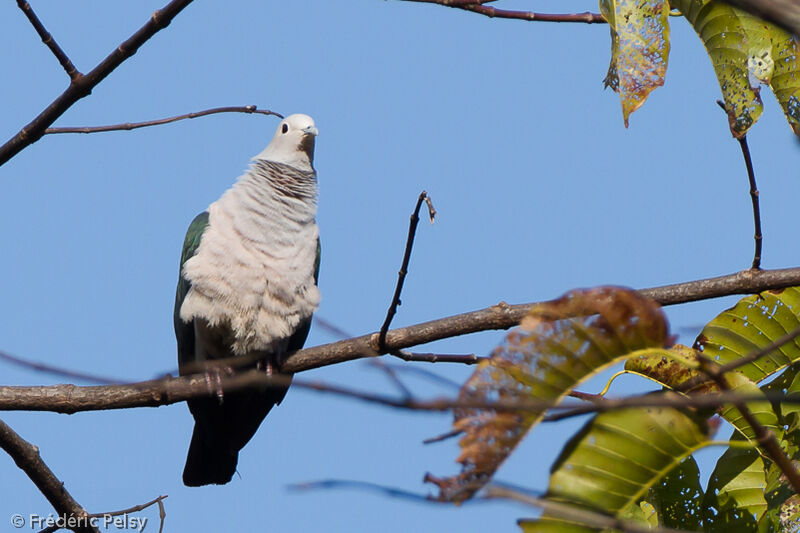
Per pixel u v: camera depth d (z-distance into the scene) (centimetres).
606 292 472
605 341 475
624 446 512
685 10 676
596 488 513
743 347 690
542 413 459
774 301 680
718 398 342
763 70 655
